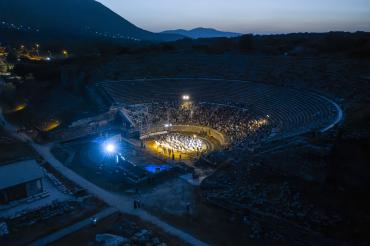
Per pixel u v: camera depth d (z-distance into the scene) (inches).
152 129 2573.8
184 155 2110.0
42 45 7810.0
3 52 6786.4
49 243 1107.3
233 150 1847.9
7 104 3607.3
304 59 3307.1
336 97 2271.2
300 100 2427.4
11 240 1127.0
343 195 1153.4
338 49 3607.3
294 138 1578.5
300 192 1228.5
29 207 1365.7
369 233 994.7
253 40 4419.3
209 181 1521.9
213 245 1071.0
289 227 1095.0
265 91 2815.0
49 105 3339.1
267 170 1405.0
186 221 1228.5
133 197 1449.3
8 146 2175.2
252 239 1096.2
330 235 1021.2
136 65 3897.6
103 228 1195.9
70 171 1764.3
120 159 1924.2
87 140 2346.2
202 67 3663.9
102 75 3641.7
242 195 1312.7
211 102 2886.3
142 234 1120.2
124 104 2888.8
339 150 1244.5
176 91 3171.8
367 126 1386.6
